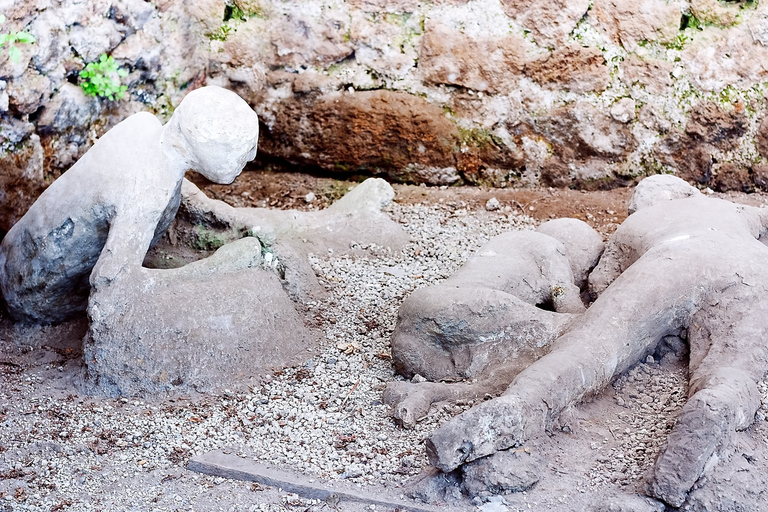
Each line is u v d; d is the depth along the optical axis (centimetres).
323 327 414
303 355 390
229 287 379
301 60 564
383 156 568
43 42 448
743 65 509
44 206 393
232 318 374
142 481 305
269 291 391
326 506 288
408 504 285
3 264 410
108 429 339
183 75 554
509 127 549
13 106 437
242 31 566
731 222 381
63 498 294
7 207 444
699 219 382
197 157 365
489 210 532
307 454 318
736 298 333
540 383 302
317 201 552
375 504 287
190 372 363
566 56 528
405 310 375
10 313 417
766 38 503
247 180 580
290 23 560
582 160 543
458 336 357
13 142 443
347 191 564
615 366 325
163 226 404
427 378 362
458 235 503
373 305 435
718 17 508
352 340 405
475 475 287
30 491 298
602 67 527
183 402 356
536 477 287
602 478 289
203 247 452
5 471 310
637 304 334
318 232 484
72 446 327
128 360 361
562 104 537
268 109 577
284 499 293
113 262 361
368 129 562
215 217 449
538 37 531
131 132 381
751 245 356
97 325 361
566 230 425
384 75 559
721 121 515
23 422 343
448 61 546
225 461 313
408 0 544
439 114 556
